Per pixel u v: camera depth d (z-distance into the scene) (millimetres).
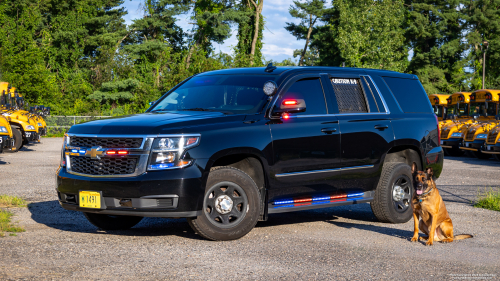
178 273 4586
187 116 6039
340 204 6914
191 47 56719
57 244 5594
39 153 21094
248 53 57938
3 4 53125
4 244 5504
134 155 5531
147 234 6324
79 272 4531
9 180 11914
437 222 6281
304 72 6832
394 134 7473
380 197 7406
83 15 58312
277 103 6375
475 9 62438
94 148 5680
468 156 24500
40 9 57938
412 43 64562
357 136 6996
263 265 4949
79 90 50969
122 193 5473
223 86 6863
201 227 5754
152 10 59781
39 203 8641
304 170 6457
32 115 23297
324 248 5762
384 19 45250
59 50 56781
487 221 7898
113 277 4410
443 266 5148
